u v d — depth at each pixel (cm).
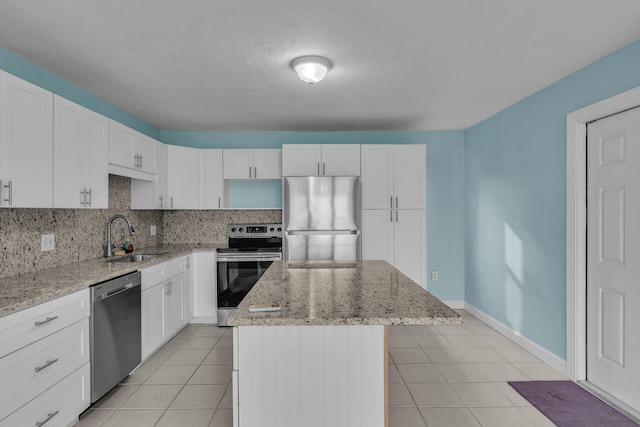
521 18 189
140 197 375
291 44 218
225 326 391
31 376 173
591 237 256
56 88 267
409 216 407
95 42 215
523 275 329
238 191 455
